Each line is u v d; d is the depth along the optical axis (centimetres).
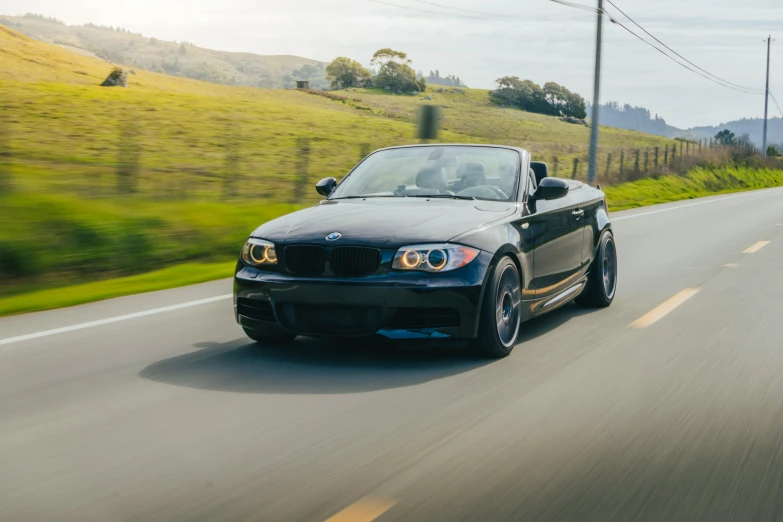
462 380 473
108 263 964
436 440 365
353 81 14925
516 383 467
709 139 5388
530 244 575
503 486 311
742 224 1623
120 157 2525
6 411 413
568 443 362
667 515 285
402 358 528
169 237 1097
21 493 306
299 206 1543
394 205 568
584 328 632
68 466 334
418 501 297
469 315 501
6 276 861
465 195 597
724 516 285
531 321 664
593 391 451
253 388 455
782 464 337
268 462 337
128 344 571
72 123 3738
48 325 637
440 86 15788
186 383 466
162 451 351
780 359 531
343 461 338
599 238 722
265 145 3644
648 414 409
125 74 6969
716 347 565
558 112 14562
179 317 671
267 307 520
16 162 2211
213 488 309
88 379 476
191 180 2033
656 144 8744
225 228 1205
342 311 499
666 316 681
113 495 303
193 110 5025
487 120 10269
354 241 498
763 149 6844
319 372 491
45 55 8706
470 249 507
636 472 327
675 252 1150
